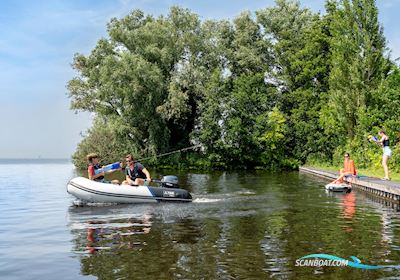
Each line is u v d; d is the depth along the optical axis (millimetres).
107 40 39344
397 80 25312
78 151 38719
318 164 35719
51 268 5824
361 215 10281
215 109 37312
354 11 29125
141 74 36062
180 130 40938
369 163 24906
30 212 11219
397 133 22406
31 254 6605
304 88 38750
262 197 14391
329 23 38062
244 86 38094
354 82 28156
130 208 11641
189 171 34594
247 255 6309
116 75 35281
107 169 13594
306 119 38406
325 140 35625
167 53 38219
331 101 31000
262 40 42219
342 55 29625
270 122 37625
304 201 13234
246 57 40625
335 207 11789
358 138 27500
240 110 37438
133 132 36781
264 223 9062
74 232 8289
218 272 5477
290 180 23391
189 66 38656
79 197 12562
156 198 12812
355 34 28906
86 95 40156
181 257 6207
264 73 40812
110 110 39000
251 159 38625
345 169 18109
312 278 5234
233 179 24453
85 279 5324
